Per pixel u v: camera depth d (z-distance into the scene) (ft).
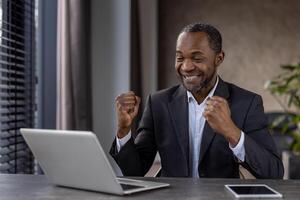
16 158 7.38
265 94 15.15
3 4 7.19
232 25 15.12
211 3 15.12
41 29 8.51
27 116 7.98
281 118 10.92
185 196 3.29
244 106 4.81
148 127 5.18
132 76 11.42
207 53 4.55
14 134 7.38
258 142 4.59
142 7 13.06
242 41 15.14
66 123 7.99
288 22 15.02
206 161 4.70
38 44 8.45
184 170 4.77
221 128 4.03
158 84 15.28
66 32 8.04
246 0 15.03
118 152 4.67
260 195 3.25
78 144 3.24
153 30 14.39
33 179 3.98
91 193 3.41
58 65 8.07
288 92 10.84
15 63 7.52
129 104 4.52
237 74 15.21
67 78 8.02
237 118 4.74
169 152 4.90
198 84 4.62
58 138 3.34
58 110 8.10
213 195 3.33
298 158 8.34
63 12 8.02
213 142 4.69
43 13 8.58
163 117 5.07
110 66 10.80
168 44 15.26
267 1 15.01
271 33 15.07
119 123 4.53
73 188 3.58
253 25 15.08
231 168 4.68
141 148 5.06
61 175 3.57
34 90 8.15
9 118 7.26
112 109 10.76
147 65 13.85
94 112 10.77
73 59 8.31
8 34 7.28
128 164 4.67
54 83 8.65
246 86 15.21
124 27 10.77
